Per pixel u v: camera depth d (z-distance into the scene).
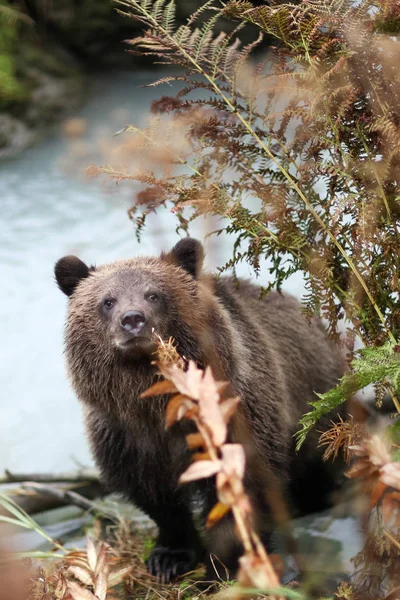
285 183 7.18
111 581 6.89
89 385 8.61
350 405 6.08
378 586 6.63
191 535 9.70
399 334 6.73
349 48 6.43
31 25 32.00
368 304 6.79
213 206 7.15
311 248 7.11
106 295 8.27
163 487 9.20
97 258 17.69
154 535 10.50
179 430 8.45
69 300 9.04
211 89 7.29
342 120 6.71
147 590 8.80
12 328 16.59
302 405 10.30
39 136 27.11
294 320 10.76
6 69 28.33
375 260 6.71
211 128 7.39
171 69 34.09
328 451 6.34
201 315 8.39
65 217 20.64
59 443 13.15
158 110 7.47
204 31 7.17
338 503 10.64
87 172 7.52
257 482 8.45
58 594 6.55
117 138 9.29
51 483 11.55
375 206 6.55
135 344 7.86
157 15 7.36
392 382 6.70
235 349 8.60
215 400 3.77
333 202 6.88
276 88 6.63
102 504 11.45
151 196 7.71
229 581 7.45
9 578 4.02
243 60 7.05
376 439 4.33
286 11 6.55
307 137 6.81
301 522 10.37
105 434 9.21
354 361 6.09
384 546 6.33
